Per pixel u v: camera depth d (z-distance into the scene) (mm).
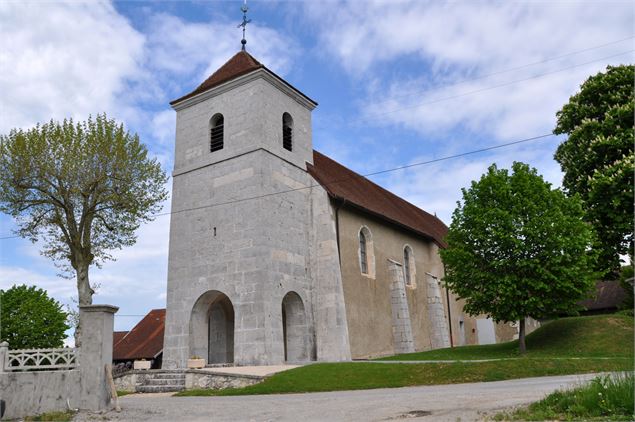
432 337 35500
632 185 27453
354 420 10352
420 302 35406
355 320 28156
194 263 27219
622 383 9508
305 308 26609
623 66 31531
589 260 25422
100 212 26312
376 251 31547
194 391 18875
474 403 11438
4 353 13469
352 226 29797
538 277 23766
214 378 19719
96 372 13992
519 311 24047
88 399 13828
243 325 24625
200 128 29312
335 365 20406
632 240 29156
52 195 24828
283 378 18594
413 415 10453
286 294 25750
